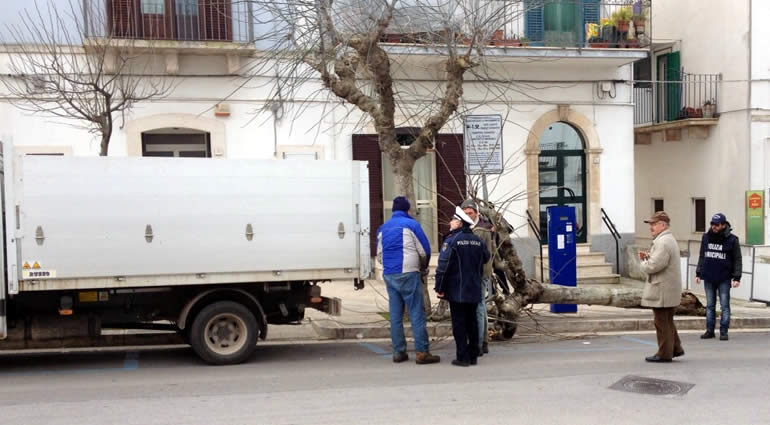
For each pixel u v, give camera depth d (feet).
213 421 18.86
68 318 25.84
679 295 26.43
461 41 36.22
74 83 36.27
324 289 45.27
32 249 24.17
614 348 30.60
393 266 26.66
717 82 57.11
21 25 40.57
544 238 51.57
